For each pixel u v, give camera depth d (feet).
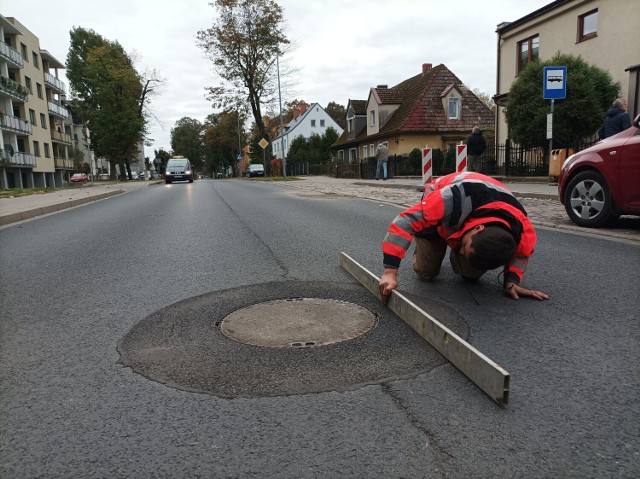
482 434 6.01
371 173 93.09
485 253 8.71
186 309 11.15
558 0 59.88
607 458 5.53
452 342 7.82
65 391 7.34
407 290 12.14
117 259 17.58
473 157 51.39
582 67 48.65
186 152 391.04
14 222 31.65
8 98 134.31
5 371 8.11
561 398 6.84
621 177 20.29
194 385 7.40
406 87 118.93
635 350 8.39
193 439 6.04
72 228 27.43
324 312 10.52
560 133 47.62
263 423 6.34
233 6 121.70
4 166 116.78
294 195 49.47
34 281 14.51
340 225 24.85
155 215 33.12
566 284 12.57
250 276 14.19
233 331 9.55
